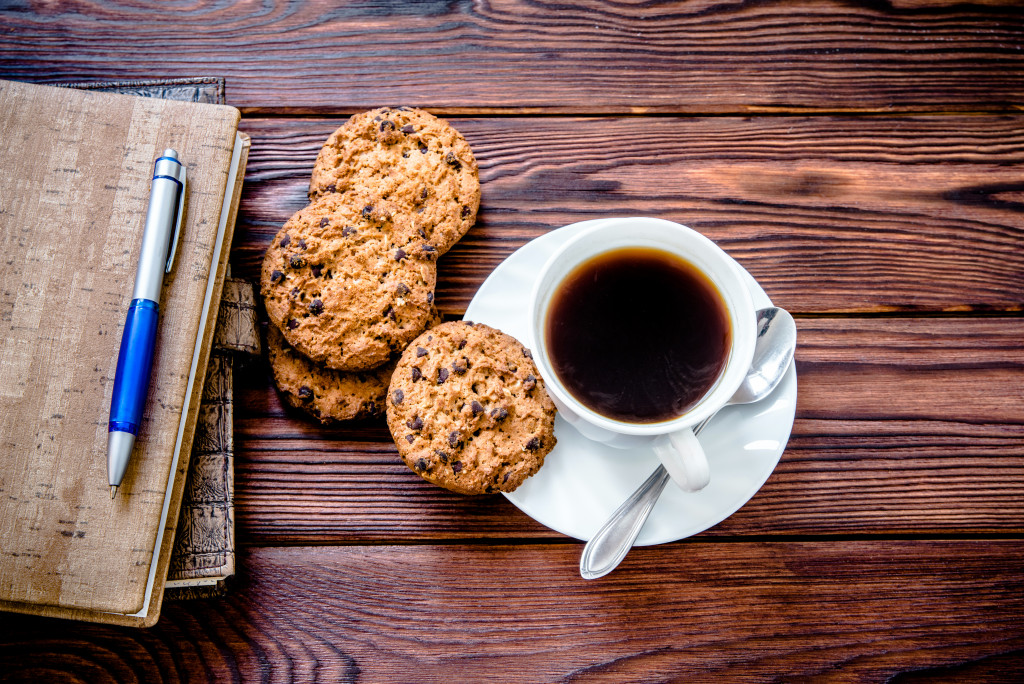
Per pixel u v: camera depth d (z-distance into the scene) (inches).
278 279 17.7
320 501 18.4
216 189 17.5
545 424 17.3
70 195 17.3
